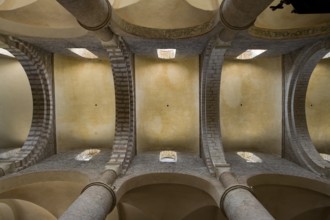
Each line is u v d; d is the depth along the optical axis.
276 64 10.94
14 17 7.71
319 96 11.69
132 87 9.85
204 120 10.05
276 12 7.92
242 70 11.26
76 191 9.07
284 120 10.73
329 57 11.17
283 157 10.76
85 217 5.01
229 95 11.37
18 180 8.14
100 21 5.98
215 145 9.38
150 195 8.96
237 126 11.46
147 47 9.41
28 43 8.88
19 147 11.96
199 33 8.13
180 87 11.11
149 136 11.27
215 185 7.43
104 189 6.43
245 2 4.83
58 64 10.88
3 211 9.99
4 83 11.71
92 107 11.67
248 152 11.38
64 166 9.15
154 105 11.13
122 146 9.38
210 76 9.48
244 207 5.25
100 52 10.18
